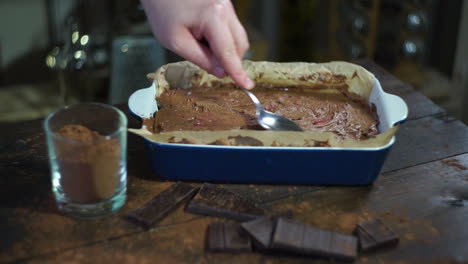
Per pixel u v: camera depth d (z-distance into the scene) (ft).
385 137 2.52
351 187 2.63
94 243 2.38
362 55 4.91
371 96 2.94
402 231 2.45
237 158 2.56
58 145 2.38
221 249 2.35
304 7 5.48
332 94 3.05
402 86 3.27
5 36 4.91
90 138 2.45
